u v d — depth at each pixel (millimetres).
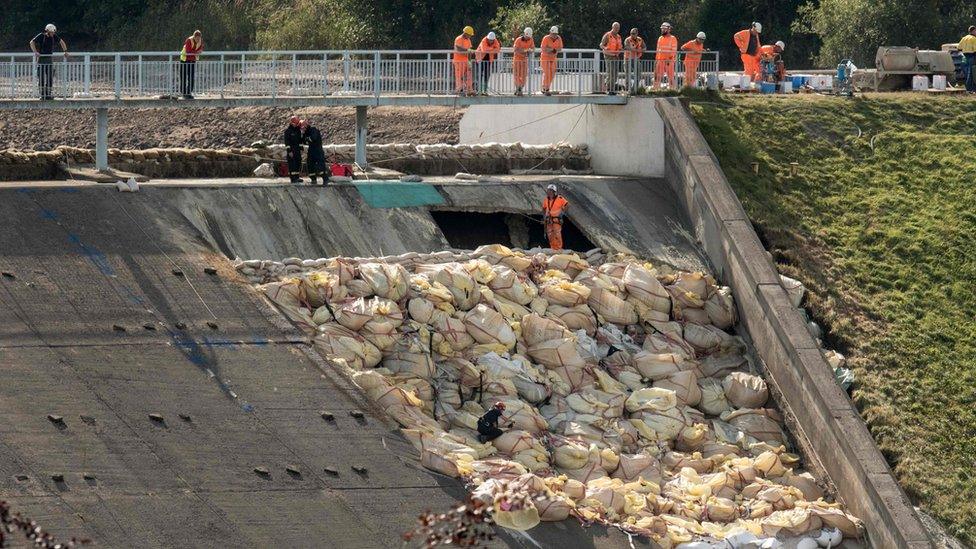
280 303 96000
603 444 94688
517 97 129750
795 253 118562
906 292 116125
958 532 94375
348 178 119000
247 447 81312
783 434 104125
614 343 105875
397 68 128250
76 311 89500
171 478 77250
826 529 91875
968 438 101875
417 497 80688
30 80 113062
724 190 120688
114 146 184125
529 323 101625
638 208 124812
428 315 98812
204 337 90375
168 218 103875
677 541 85312
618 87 136625
